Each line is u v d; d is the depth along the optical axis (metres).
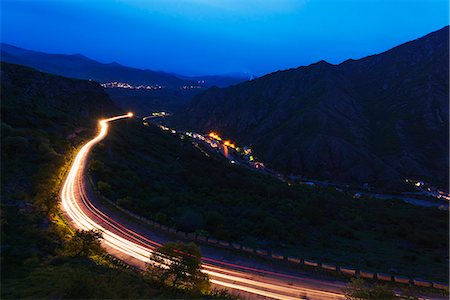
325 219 49.16
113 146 66.81
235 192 59.47
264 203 53.41
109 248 28.06
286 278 26.16
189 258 19.80
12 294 12.88
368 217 55.91
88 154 56.44
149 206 40.59
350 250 35.25
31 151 42.84
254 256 29.97
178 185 56.09
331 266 28.06
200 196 51.12
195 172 69.44
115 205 38.16
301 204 56.59
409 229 46.66
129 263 25.39
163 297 16.22
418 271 29.83
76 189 40.72
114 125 92.12
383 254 34.78
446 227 53.84
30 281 14.52
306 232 40.94
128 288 15.49
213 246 31.53
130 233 32.34
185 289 19.09
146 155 71.75
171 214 39.19
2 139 41.38
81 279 13.77
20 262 16.77
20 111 56.41
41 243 20.59
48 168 39.97
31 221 24.33
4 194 28.44
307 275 27.06
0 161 36.00
